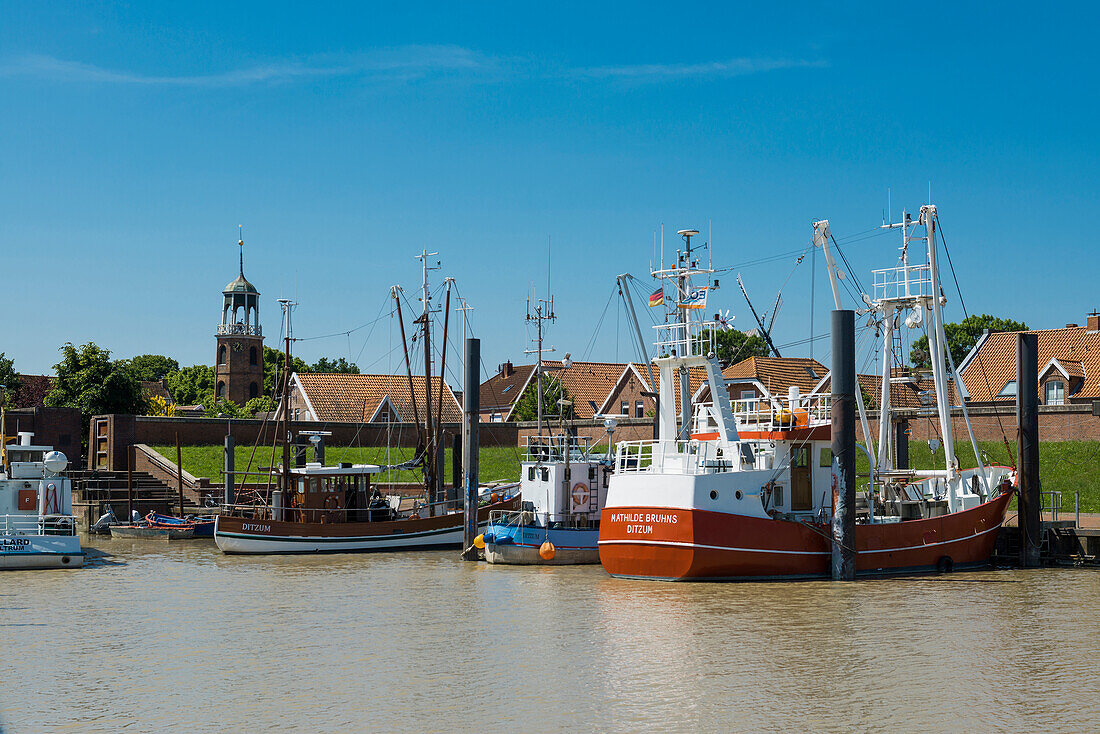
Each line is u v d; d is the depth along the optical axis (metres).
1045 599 33.69
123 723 20.41
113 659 26.06
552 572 41.91
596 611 32.03
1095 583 37.34
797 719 20.27
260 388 147.12
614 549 38.41
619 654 25.91
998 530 42.69
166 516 63.91
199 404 140.62
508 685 22.94
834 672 23.88
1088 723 20.02
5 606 34.72
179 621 31.48
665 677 23.52
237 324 146.75
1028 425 42.34
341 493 53.88
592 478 46.53
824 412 42.00
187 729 19.97
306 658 25.94
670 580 37.12
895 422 52.59
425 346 60.56
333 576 42.09
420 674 24.08
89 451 80.25
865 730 19.62
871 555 38.47
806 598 33.88
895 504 42.19
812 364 86.31
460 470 59.16
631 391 98.00
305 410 101.62
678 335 41.06
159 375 190.75
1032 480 42.25
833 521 37.53
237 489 67.00
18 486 49.09
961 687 22.52
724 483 37.00
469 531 46.97
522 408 96.31
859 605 32.56
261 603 34.94
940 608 32.03
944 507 42.09
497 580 39.75
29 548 44.94
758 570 37.12
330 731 19.73
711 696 21.89
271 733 19.66
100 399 85.75
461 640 27.94
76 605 34.84
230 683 23.41
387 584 39.25
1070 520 47.91
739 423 43.75
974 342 99.50
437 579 40.47
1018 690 22.30
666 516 36.94
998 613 31.12
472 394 46.53
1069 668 24.22
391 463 80.88
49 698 22.25
